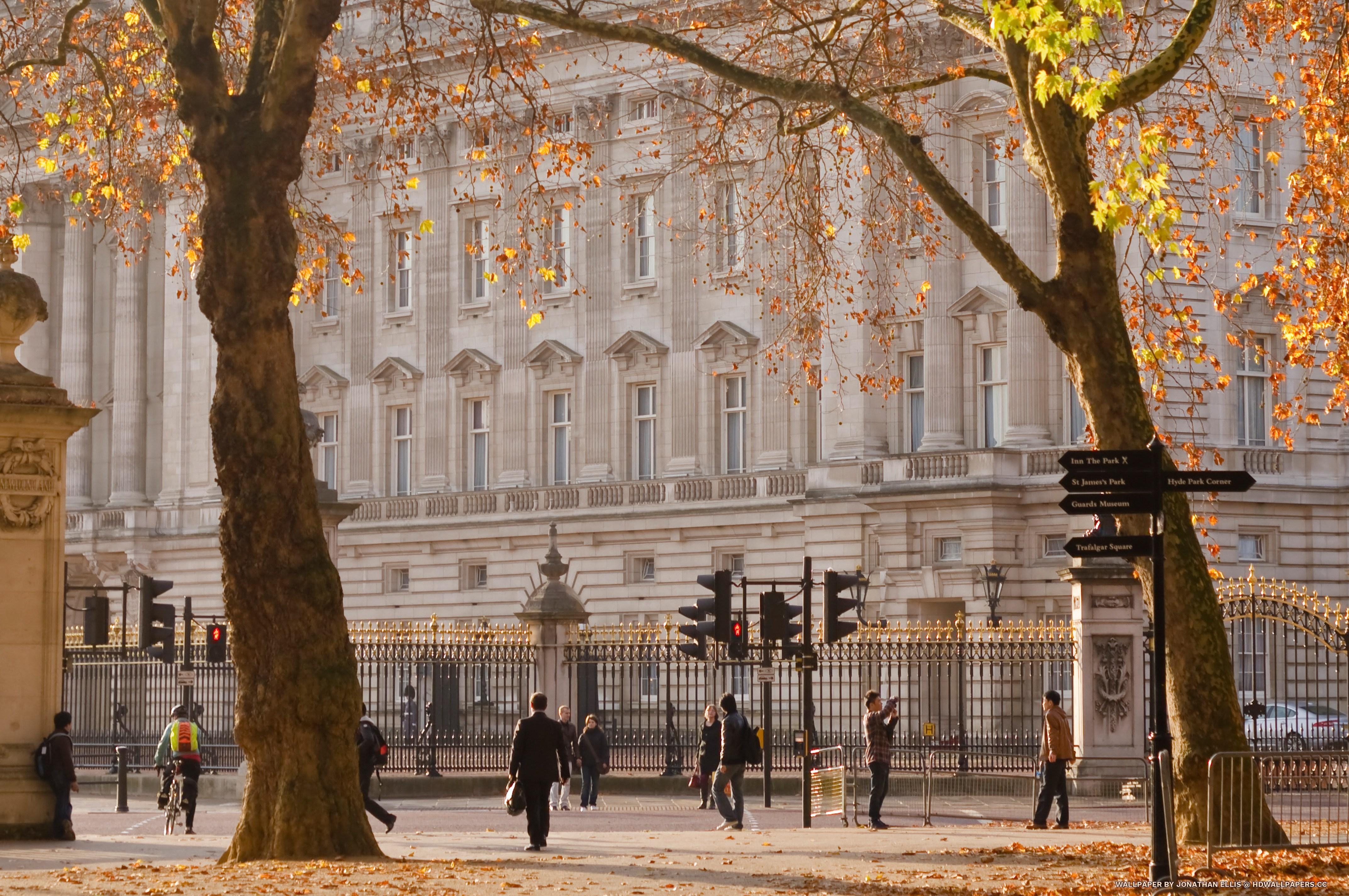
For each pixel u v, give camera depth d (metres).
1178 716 32.59
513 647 59.53
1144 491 26.77
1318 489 82.12
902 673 80.50
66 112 49.44
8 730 35.47
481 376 105.19
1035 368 84.38
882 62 46.50
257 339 30.89
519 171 53.50
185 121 31.36
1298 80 76.75
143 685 63.69
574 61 92.19
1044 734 41.81
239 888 26.12
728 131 84.31
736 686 88.00
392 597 107.62
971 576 83.12
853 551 88.19
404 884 26.83
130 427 117.44
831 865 30.70
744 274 61.34
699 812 51.03
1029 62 32.69
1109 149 46.28
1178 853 30.17
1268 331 82.19
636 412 99.81
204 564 111.94
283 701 30.59
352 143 108.56
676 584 96.19
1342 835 31.23
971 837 38.34
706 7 61.69
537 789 34.66
